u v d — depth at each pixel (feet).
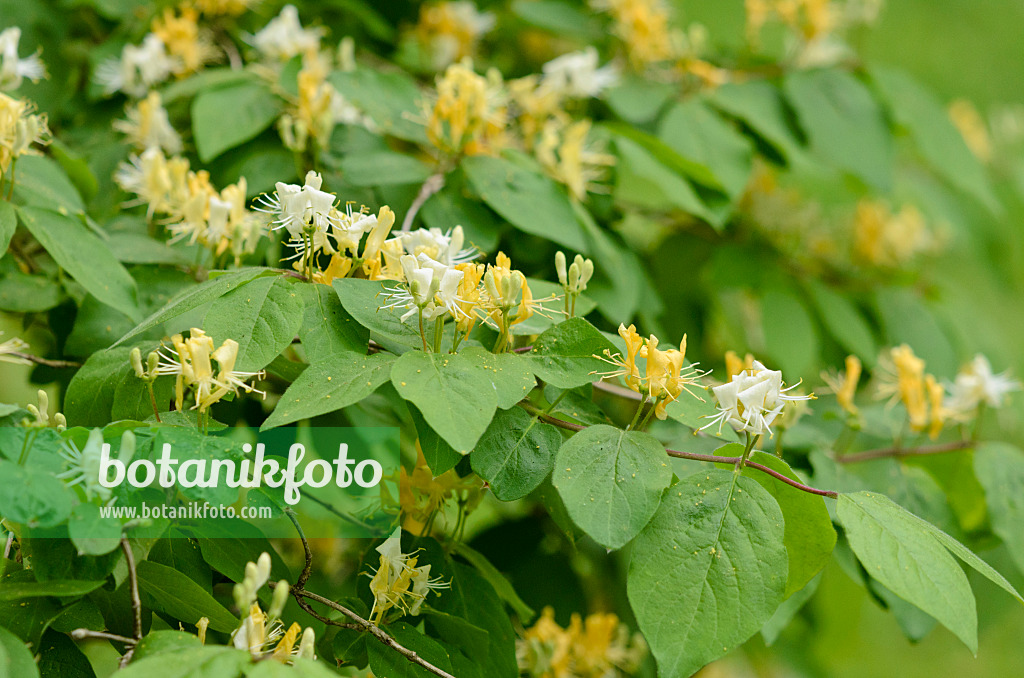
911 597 2.62
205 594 2.71
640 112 3.74
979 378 3.27
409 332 2.78
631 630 3.80
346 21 4.28
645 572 2.64
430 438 2.73
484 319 2.77
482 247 3.14
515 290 2.73
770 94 3.95
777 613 2.95
